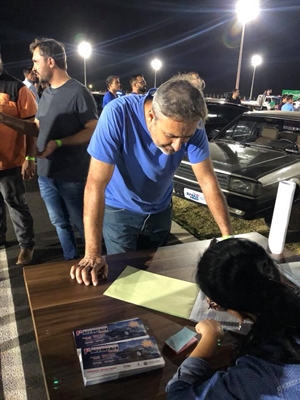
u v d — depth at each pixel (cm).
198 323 112
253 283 77
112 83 560
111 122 158
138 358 101
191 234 381
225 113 664
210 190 183
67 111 238
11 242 344
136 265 157
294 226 410
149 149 166
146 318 122
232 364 84
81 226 271
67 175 250
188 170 394
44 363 101
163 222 206
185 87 129
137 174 176
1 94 259
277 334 74
